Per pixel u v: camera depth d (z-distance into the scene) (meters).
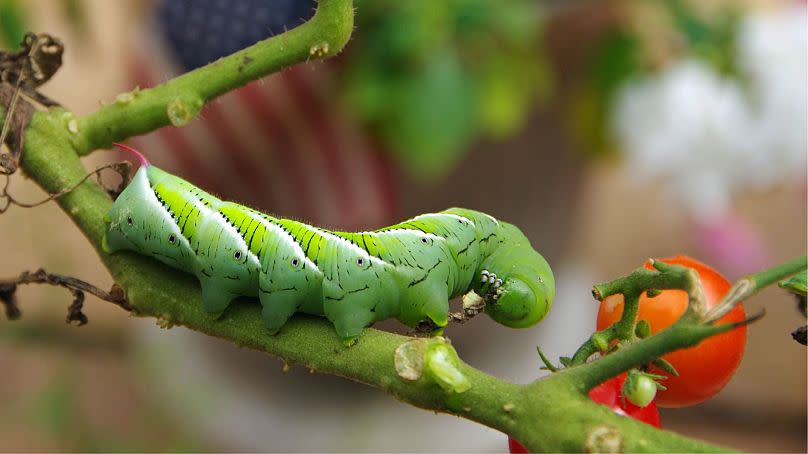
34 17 0.63
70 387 0.99
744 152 0.76
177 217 0.44
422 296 0.45
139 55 0.68
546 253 0.82
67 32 0.99
